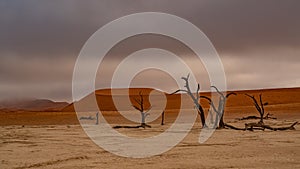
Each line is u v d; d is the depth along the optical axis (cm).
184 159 1322
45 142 2012
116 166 1180
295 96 8881
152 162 1259
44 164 1240
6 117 6612
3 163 1263
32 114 7369
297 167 1121
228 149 1614
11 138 2323
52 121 5456
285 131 2728
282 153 1450
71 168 1151
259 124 2869
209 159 1312
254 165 1163
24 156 1439
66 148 1714
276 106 6675
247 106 7350
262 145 1761
